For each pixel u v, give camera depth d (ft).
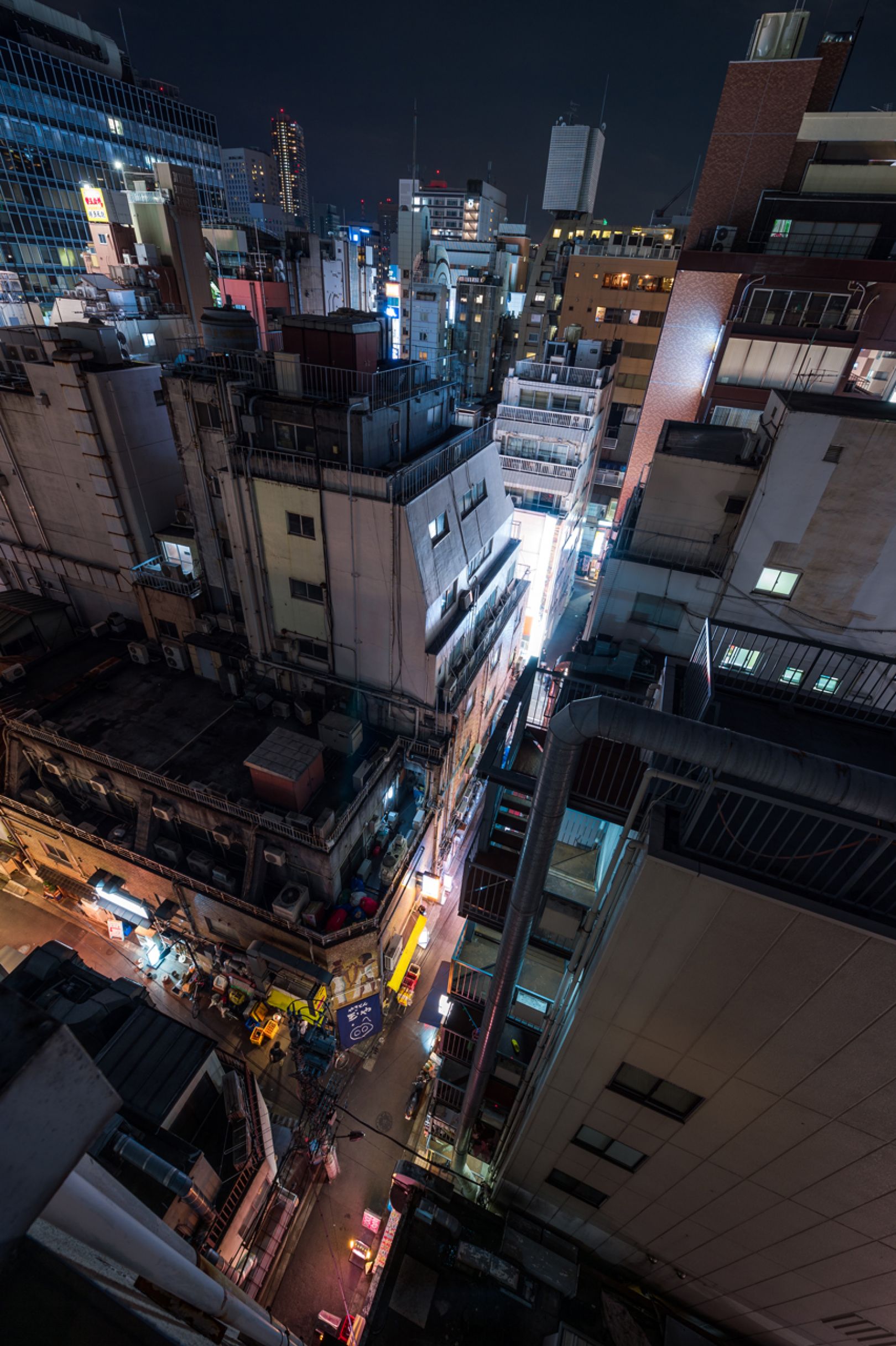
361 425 74.23
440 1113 68.33
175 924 88.89
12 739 91.91
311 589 87.35
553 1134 42.22
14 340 102.68
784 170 103.55
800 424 57.88
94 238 150.71
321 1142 66.13
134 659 107.55
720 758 24.57
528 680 50.52
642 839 28.66
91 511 107.04
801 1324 44.04
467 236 492.54
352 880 82.69
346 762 86.79
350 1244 68.18
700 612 68.59
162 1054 54.49
